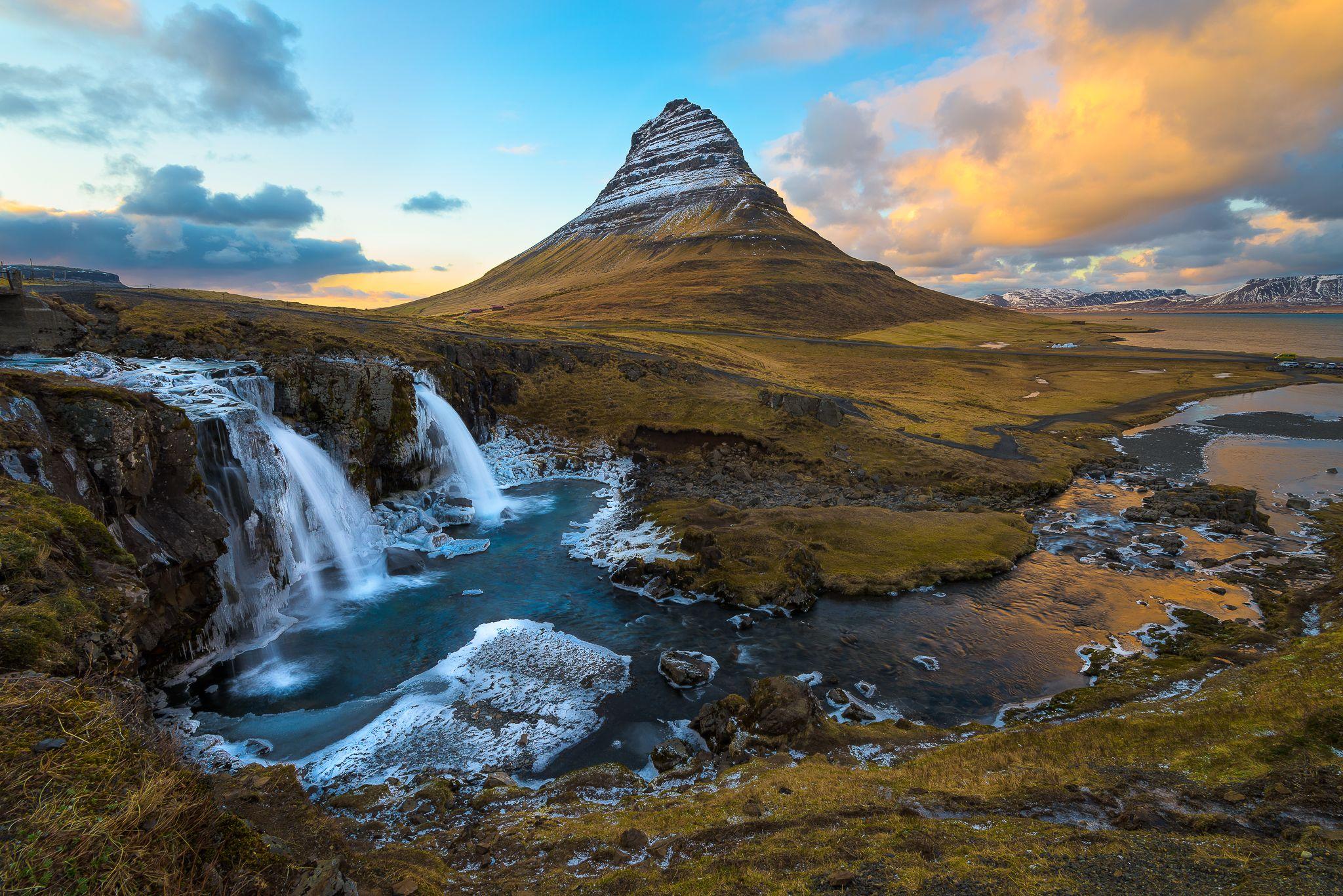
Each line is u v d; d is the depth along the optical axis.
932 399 119.31
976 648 34.81
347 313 100.56
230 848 9.41
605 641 35.25
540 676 31.34
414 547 48.66
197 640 32.19
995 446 84.62
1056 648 34.72
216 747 25.31
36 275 106.12
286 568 40.50
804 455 75.69
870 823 17.06
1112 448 90.31
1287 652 28.53
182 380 43.47
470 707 28.70
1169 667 31.69
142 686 18.47
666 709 28.92
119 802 8.70
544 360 99.06
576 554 48.16
